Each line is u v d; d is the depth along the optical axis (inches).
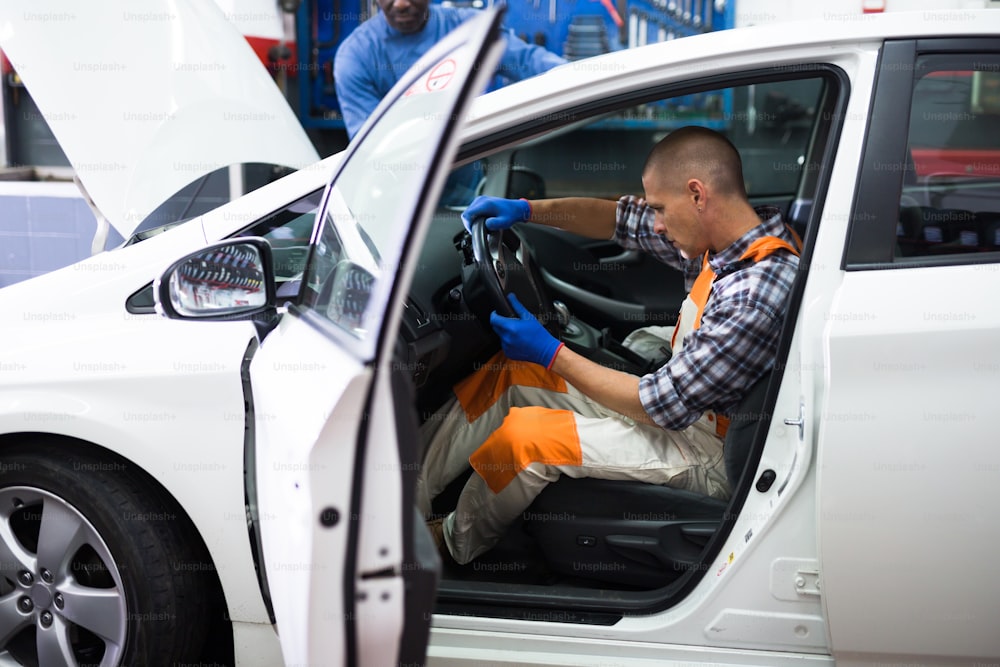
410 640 52.4
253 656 76.3
